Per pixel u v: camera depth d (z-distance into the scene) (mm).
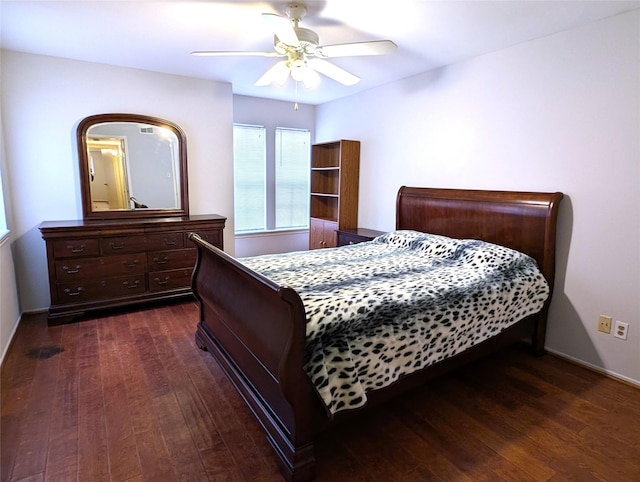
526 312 2512
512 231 2842
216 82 4102
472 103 3166
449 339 2020
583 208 2527
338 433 1913
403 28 2529
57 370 2441
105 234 3250
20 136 3236
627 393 2285
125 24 2547
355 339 1701
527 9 2225
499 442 1852
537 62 2701
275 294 1528
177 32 2686
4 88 3129
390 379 1783
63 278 3135
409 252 3082
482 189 3133
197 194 4176
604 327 2486
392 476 1633
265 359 1705
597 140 2426
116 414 2010
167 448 1771
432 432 1924
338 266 2596
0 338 2549
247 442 1827
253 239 5203
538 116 2725
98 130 3529
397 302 1908
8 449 1735
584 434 1911
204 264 2643
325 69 2475
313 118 5434
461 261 2719
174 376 2400
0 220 3000
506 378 2453
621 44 2279
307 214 5641
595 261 2496
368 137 4371
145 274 3498
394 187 4059
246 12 2332
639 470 1679
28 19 2480
